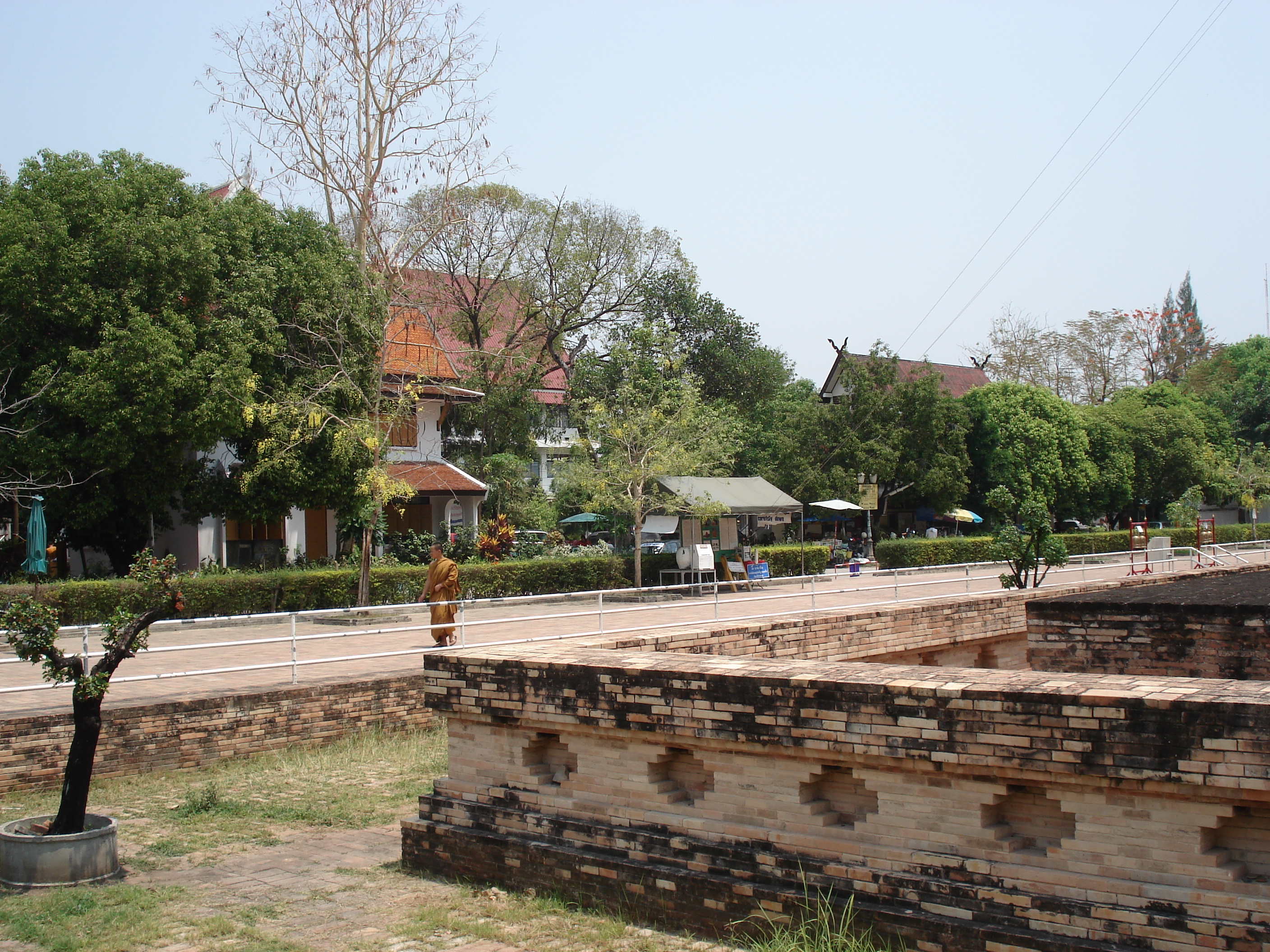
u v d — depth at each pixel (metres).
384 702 13.14
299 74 26.92
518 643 7.92
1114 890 4.84
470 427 39.03
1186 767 4.59
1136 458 51.94
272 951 5.81
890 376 44.91
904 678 5.52
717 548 31.75
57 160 22.67
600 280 46.81
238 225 24.58
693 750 6.19
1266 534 51.56
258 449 23.08
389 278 28.61
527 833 6.78
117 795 10.05
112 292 21.66
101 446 21.09
